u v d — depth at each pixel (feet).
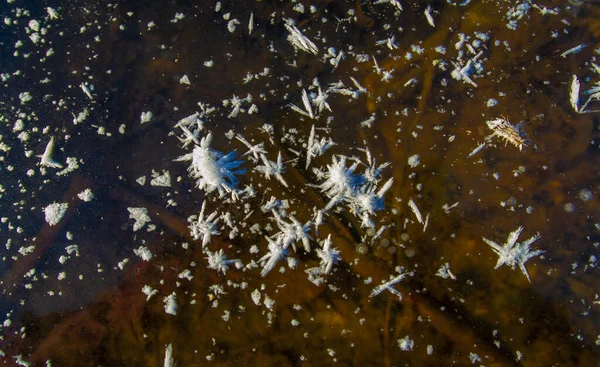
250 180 1.60
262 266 1.57
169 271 1.57
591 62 1.64
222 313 1.56
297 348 1.54
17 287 1.57
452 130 1.61
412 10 1.67
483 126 1.61
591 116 1.62
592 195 1.59
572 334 1.54
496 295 1.55
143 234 1.59
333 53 1.65
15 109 1.64
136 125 1.63
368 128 1.62
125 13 1.69
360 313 1.55
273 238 1.58
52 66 1.66
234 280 1.57
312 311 1.55
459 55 1.65
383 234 1.58
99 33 1.68
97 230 1.59
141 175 1.61
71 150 1.63
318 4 1.68
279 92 1.64
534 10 1.67
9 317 1.56
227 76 1.65
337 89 1.63
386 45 1.66
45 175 1.61
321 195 1.59
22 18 1.69
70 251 1.58
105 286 1.57
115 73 1.66
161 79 1.65
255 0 1.69
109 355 1.55
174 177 1.61
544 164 1.60
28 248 1.59
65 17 1.69
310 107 1.62
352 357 1.54
